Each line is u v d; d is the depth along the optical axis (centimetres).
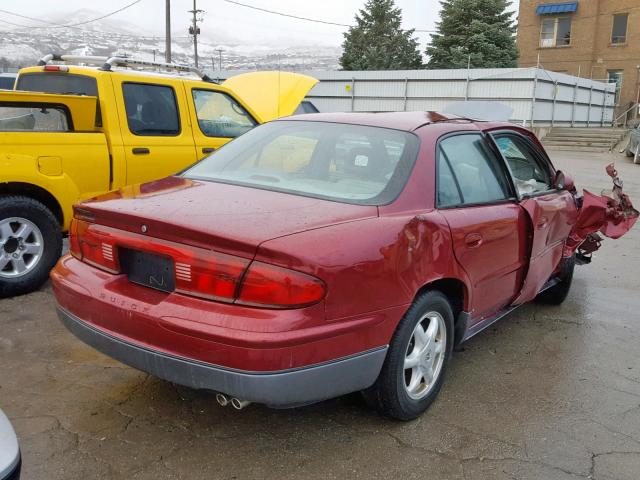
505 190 402
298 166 367
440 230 321
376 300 282
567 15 3991
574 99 3325
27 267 502
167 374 270
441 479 284
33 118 500
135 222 287
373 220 296
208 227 267
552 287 537
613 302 568
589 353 443
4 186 485
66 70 572
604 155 2548
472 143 392
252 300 256
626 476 292
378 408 319
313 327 259
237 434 314
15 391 348
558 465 299
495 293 388
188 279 269
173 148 591
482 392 374
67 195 512
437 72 3052
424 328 333
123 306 281
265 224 274
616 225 559
